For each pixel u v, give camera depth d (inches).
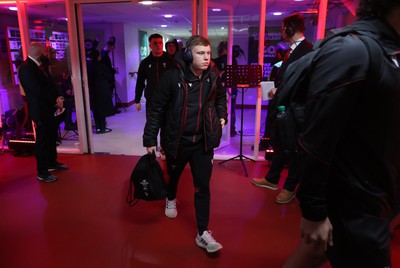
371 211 37.1
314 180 34.4
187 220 100.1
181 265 78.3
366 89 31.9
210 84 79.5
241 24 171.5
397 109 32.5
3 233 92.6
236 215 102.8
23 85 119.6
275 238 89.9
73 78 158.4
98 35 307.6
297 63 39.8
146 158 87.5
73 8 149.7
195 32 147.3
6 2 152.3
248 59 176.6
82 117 164.9
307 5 166.2
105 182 130.7
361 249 37.5
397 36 33.2
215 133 80.3
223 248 85.1
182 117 78.1
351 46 31.5
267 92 112.8
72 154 169.2
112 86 270.4
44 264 78.5
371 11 33.4
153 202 112.8
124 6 191.6
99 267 77.4
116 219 100.7
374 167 35.5
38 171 131.6
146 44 382.6
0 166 150.6
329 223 37.2
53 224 97.6
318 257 46.1
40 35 167.8
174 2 155.6
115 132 220.8
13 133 173.5
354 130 34.4
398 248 82.0
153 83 139.4
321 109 32.4
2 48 193.0
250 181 131.0
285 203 110.8
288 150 39.9
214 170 143.7
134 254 82.6
